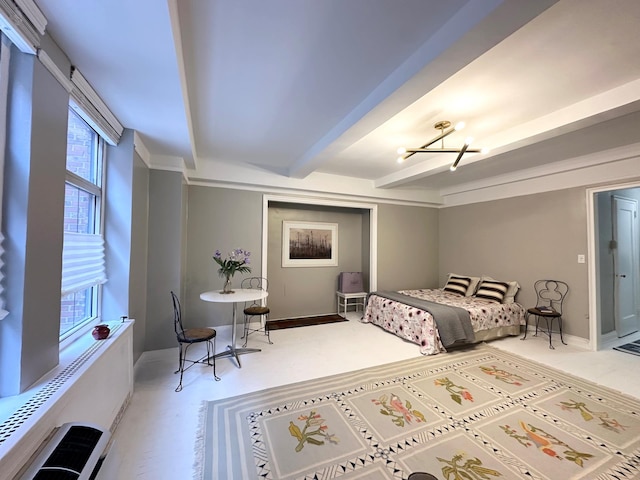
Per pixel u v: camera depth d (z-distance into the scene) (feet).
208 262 13.21
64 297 5.97
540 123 8.52
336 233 18.75
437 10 4.59
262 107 8.00
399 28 5.01
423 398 7.64
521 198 14.61
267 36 5.22
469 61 5.24
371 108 7.20
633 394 7.92
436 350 11.00
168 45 4.69
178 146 9.52
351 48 5.56
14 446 2.89
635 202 14.53
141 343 9.73
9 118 3.89
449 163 12.06
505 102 7.62
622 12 4.54
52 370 4.56
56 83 4.62
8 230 3.86
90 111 6.12
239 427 6.33
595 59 5.79
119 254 7.97
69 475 3.08
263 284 14.23
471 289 16.07
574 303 12.39
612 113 7.18
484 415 6.86
